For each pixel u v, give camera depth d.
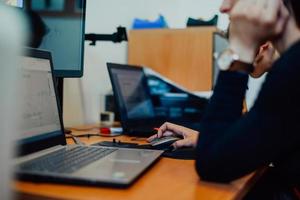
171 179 0.74
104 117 1.86
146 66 2.17
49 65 1.01
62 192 0.61
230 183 0.74
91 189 0.63
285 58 0.72
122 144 1.20
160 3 2.57
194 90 2.07
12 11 0.53
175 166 0.87
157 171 0.81
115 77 1.61
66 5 1.36
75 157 0.82
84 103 1.85
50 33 1.31
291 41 0.80
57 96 1.03
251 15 0.79
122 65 1.72
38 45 1.27
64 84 1.69
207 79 2.04
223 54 0.80
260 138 0.70
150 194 0.63
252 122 0.71
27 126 0.82
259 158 0.71
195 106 1.91
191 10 2.70
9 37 0.45
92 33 1.75
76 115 1.79
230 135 0.72
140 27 2.22
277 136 0.70
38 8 1.26
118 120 1.81
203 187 0.70
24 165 0.72
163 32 2.13
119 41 1.67
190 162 0.92
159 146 1.09
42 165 0.72
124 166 0.75
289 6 0.80
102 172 0.69
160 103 1.96
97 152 0.90
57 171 0.68
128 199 0.59
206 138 0.76
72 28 1.39
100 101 1.95
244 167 0.71
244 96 0.81
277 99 0.69
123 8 2.16
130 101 1.68
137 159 0.84
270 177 0.88
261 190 0.88
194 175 0.79
